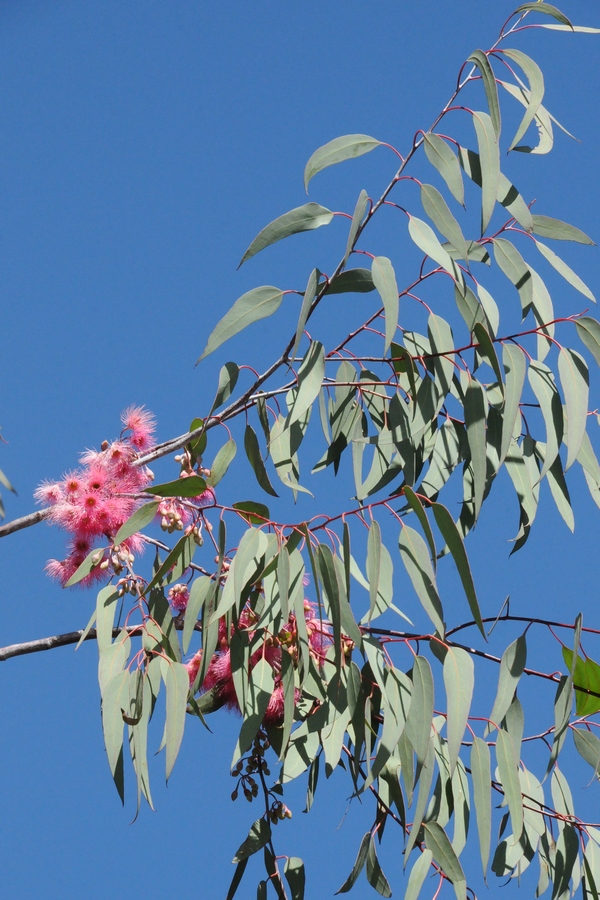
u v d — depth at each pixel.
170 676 3.27
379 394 3.51
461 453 3.50
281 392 3.44
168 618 3.35
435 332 3.41
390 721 3.27
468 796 3.40
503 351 3.36
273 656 3.36
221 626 3.37
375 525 3.28
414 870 3.31
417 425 3.39
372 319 3.43
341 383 3.43
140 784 3.28
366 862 3.37
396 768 3.37
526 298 3.37
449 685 3.23
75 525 3.38
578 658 3.40
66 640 3.43
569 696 3.33
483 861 3.26
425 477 3.51
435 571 3.26
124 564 3.37
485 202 3.31
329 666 3.36
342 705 3.33
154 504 3.33
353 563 3.35
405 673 3.33
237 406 3.40
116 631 3.37
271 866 3.40
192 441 3.40
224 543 3.31
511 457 3.49
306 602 3.37
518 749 3.30
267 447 3.48
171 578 3.36
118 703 3.29
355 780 3.32
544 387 3.37
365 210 3.30
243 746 3.29
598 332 3.37
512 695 3.32
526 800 3.46
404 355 3.39
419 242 3.29
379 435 3.42
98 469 3.40
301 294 3.35
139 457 3.42
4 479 3.38
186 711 3.34
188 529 3.33
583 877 3.44
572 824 3.44
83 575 3.36
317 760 3.45
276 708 3.38
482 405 3.35
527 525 3.45
